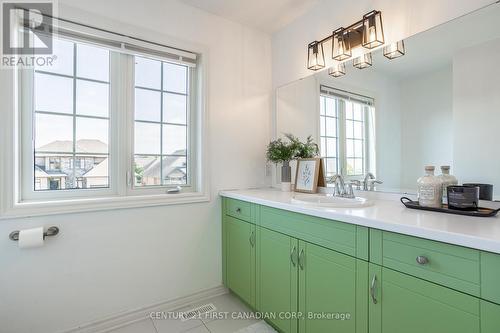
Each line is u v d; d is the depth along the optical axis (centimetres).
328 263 126
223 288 217
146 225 183
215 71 212
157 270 188
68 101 163
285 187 213
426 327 91
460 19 128
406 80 149
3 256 139
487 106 121
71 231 157
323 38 195
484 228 89
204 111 206
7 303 140
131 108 184
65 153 163
